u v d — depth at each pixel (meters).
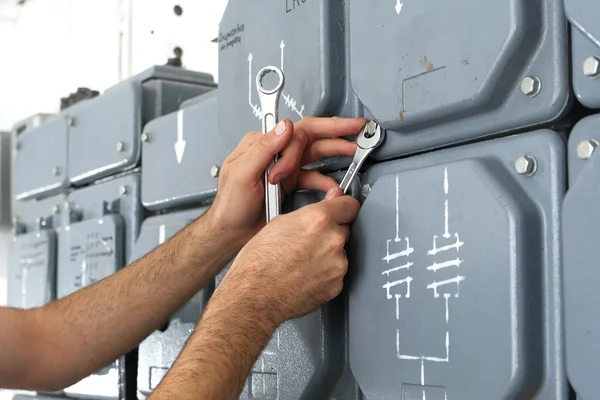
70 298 1.70
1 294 3.77
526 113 1.06
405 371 1.15
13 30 4.32
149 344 1.85
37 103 4.10
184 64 2.86
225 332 1.08
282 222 1.20
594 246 0.93
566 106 1.02
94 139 2.29
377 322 1.21
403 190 1.18
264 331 1.12
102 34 3.47
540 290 1.02
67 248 2.38
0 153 3.68
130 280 1.64
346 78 1.35
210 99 1.77
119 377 2.02
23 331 1.64
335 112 1.37
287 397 1.37
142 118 2.12
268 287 1.13
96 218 2.22
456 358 1.08
